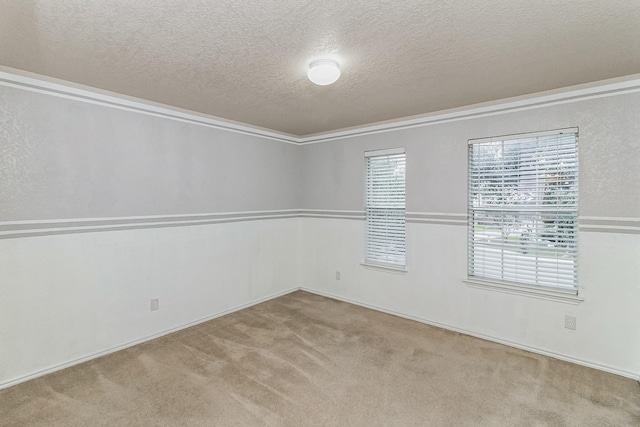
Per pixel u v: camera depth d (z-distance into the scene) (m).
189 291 3.54
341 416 2.08
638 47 1.99
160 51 2.04
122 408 2.14
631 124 2.49
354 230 4.29
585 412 2.10
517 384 2.42
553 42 1.93
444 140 3.44
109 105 2.89
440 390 2.35
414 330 3.43
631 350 2.52
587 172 2.67
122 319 3.01
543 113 2.85
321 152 4.62
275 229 4.54
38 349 2.53
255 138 4.23
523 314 3.00
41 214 2.54
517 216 3.07
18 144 2.42
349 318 3.77
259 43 1.93
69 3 1.51
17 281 2.43
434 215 3.54
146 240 3.18
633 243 2.51
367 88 2.72
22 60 2.19
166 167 3.32
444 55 2.10
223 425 2.00
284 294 4.69
